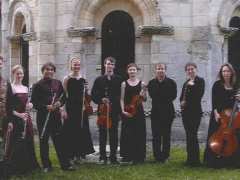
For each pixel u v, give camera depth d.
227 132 10.43
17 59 19.12
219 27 15.67
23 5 17.72
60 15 16.36
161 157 11.57
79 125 11.30
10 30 19.02
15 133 9.96
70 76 11.21
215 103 10.83
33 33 17.02
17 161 10.01
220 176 9.84
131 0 15.84
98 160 11.85
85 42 16.02
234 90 10.84
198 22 15.41
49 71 10.48
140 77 15.71
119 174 10.14
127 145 11.48
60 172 10.29
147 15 15.64
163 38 15.47
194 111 11.07
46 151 10.41
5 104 9.65
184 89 11.16
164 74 11.56
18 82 10.16
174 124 15.44
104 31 16.19
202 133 15.38
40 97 10.36
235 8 16.11
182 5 15.50
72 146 11.36
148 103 15.44
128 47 16.09
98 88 11.35
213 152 10.73
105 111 11.27
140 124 11.48
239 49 16.52
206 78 15.43
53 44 16.45
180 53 15.51
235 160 10.67
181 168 10.74
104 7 16.12
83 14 16.08
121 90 11.39
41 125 10.34
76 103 11.17
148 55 15.70
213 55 15.66
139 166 10.98
